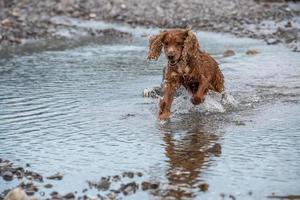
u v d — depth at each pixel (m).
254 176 8.62
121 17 27.31
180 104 12.58
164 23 26.36
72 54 19.69
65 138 10.66
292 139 10.24
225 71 16.28
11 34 22.84
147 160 9.40
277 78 15.21
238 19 26.95
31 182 8.60
